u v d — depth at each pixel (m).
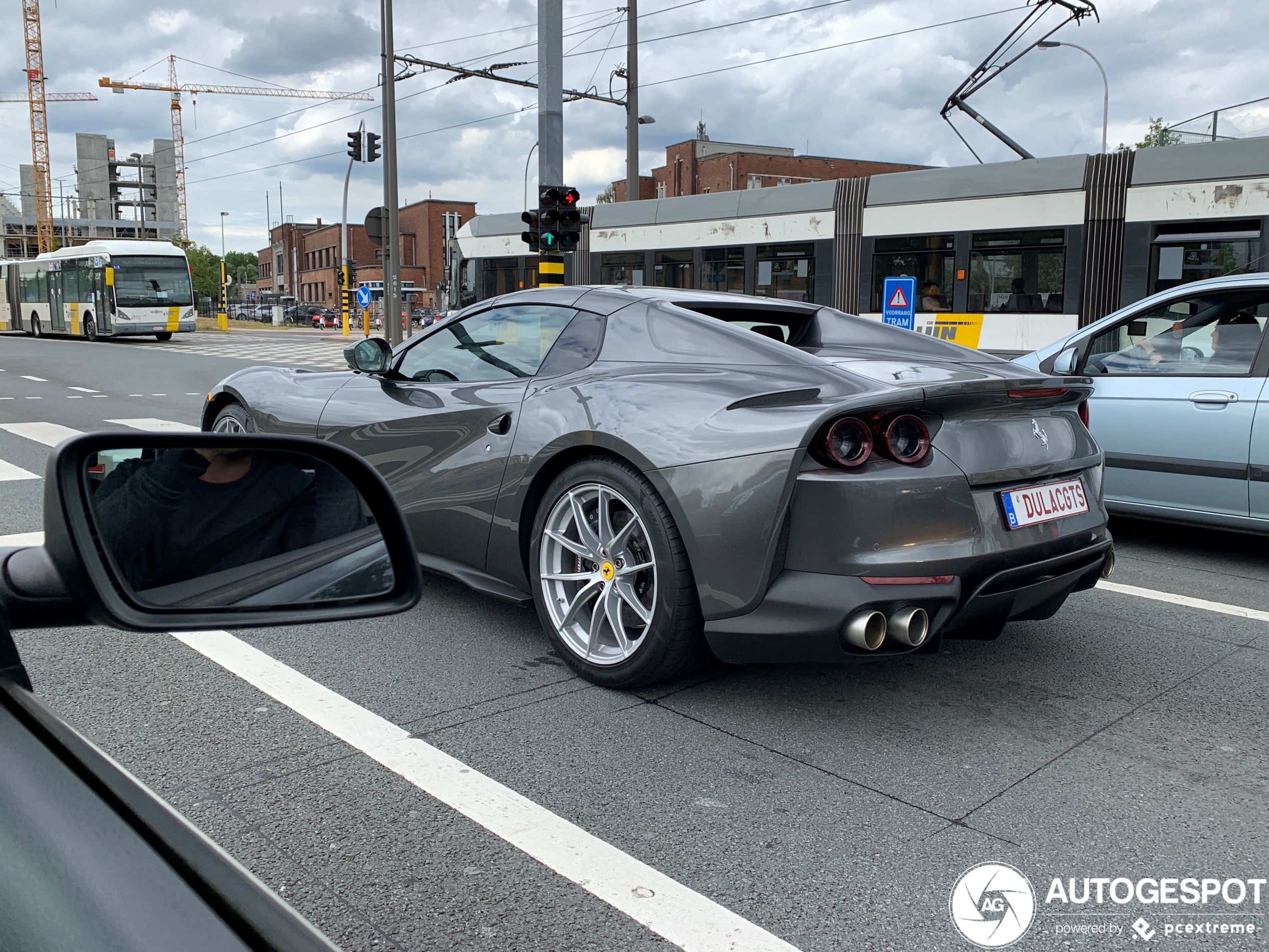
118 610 1.05
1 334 37.00
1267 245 10.77
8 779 0.87
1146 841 2.41
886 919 2.07
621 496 3.20
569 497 3.40
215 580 1.17
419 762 2.76
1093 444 3.55
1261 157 10.81
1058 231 12.24
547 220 13.16
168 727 2.97
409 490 4.03
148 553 1.11
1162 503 5.48
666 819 2.47
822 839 2.39
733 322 3.89
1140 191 11.64
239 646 3.74
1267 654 3.85
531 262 18.38
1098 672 3.62
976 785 2.70
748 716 3.14
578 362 3.69
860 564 2.80
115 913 0.79
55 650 3.65
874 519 2.80
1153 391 5.49
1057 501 3.24
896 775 2.75
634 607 3.24
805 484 2.84
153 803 0.93
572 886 2.17
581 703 3.22
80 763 0.94
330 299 96.56
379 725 3.01
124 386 15.69
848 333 4.03
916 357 3.71
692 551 3.00
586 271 17.48
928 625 2.89
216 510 1.19
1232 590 4.84
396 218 26.33
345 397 4.43
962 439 3.01
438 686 3.35
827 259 14.30
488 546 3.72
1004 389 3.07
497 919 2.04
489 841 2.35
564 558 3.50
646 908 2.09
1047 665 3.69
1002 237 12.70
